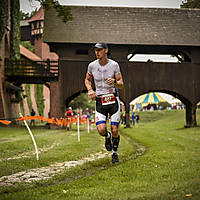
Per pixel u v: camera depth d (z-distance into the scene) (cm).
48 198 522
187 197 474
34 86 8612
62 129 4016
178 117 6744
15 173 851
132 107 9538
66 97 4359
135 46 4488
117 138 957
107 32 4588
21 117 1130
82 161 1076
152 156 1073
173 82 4472
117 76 904
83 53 4722
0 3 4634
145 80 4441
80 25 4653
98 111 923
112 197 511
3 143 1756
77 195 541
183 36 4666
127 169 797
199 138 2216
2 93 4684
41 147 1633
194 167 817
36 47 10888
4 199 522
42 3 3744
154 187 578
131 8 5097
